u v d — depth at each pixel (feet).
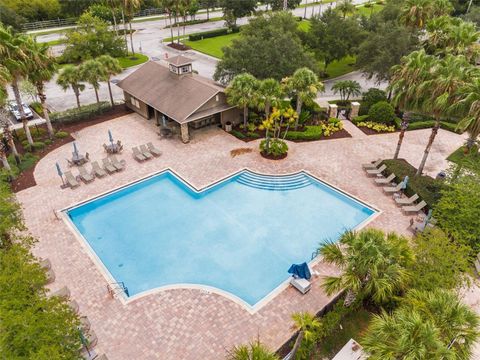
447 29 122.31
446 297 46.85
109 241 78.54
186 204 89.51
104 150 108.58
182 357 54.03
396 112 129.29
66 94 149.59
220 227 82.48
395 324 42.34
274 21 155.63
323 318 58.03
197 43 224.53
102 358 52.47
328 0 378.32
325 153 107.86
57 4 243.19
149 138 115.75
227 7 240.12
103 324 58.80
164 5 207.62
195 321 59.52
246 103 104.58
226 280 69.46
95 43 173.99
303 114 119.85
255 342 55.72
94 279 67.00
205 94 110.93
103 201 90.33
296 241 78.79
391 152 108.68
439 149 110.52
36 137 113.19
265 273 71.10
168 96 116.26
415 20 135.95
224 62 128.88
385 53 128.67
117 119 127.75
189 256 74.79
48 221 80.89
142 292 64.95
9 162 98.48
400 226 80.48
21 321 42.01
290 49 127.03
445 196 75.20
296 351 51.83
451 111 77.66
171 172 99.50
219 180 95.66
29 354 40.52
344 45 156.35
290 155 106.73
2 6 196.65
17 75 93.04
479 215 68.85
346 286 50.98
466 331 43.39
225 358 53.83
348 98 140.36
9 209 67.05
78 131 118.93
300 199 91.56
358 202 88.84
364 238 52.85
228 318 60.13
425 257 57.93
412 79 82.02
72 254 72.33
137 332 57.62
